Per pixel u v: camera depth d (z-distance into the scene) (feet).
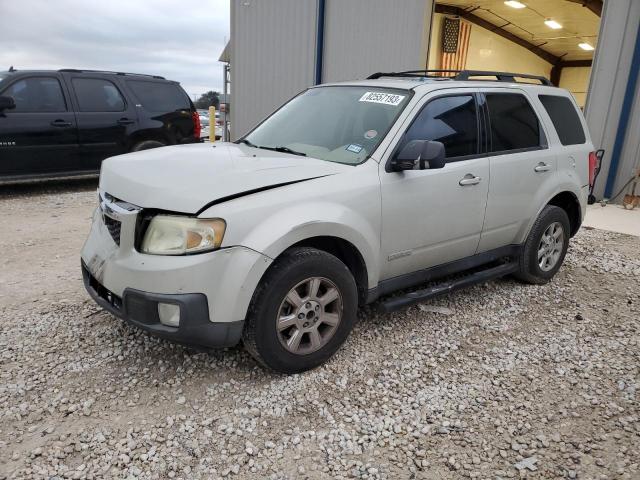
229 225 9.42
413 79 14.61
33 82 27.35
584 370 11.62
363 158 11.71
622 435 9.48
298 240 10.11
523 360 11.98
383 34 33.78
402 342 12.53
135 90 30.73
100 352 11.49
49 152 27.66
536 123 15.65
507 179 14.28
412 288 15.34
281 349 10.37
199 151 12.45
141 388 10.28
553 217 15.99
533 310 14.76
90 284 11.30
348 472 8.38
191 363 11.18
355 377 10.98
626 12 26.78
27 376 10.48
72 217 23.67
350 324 11.39
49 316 13.12
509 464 8.70
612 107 28.02
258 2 40.34
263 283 9.97
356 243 11.03
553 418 9.92
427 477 8.36
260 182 10.15
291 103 15.16
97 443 8.73
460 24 46.93
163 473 8.18
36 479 7.93
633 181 27.78
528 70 60.23
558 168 15.99
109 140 29.63
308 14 37.24
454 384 10.89
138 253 9.78
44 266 16.97
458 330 13.32
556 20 46.80
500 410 10.10
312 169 11.02
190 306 9.32
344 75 36.45
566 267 18.60
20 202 26.63
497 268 15.28
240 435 9.08
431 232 12.66
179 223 9.45
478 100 13.98
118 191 10.46
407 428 9.47
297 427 9.34
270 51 40.29
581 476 8.46
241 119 43.83
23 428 9.00
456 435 9.36
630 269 18.48
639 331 13.66
